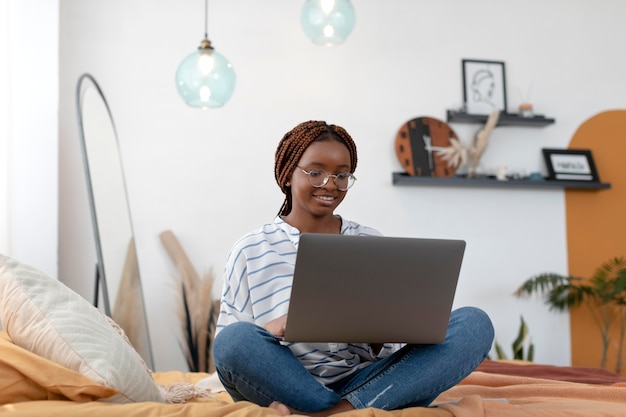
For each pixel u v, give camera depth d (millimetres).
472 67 4492
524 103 4543
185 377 2615
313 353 1688
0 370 1494
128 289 3684
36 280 1692
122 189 3854
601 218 4590
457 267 1529
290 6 4262
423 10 4453
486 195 4449
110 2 4000
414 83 4402
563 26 4652
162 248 3979
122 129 3977
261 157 4156
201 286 3922
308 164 1797
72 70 3924
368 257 1468
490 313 4395
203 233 4051
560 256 4520
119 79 3990
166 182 4023
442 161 4367
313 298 1473
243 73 4172
